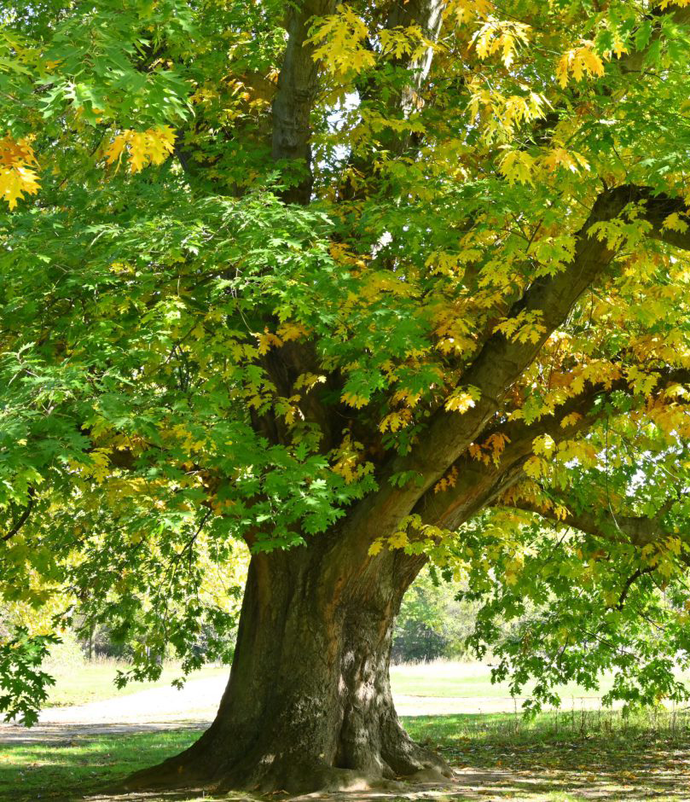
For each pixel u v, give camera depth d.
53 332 7.27
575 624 13.40
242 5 9.87
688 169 6.62
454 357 8.96
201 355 7.60
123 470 10.14
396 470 9.02
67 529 12.98
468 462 9.37
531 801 8.14
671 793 8.81
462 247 7.95
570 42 8.91
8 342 7.60
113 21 4.04
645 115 7.33
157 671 12.87
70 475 8.71
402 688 31.52
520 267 8.26
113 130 8.63
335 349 7.30
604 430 10.02
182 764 9.42
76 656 41.09
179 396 7.15
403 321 6.95
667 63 7.14
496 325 8.16
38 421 5.60
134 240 6.95
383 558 9.51
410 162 8.83
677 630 13.81
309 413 9.64
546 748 13.03
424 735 15.20
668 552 11.34
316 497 7.46
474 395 7.84
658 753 12.20
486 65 9.31
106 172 9.60
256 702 9.43
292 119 9.43
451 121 9.83
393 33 8.86
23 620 18.09
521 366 8.20
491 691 29.59
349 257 8.23
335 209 8.95
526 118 6.92
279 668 9.34
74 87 3.89
